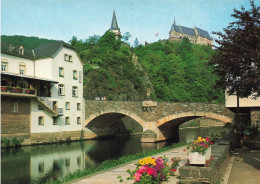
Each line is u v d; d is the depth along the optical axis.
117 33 121.69
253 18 14.91
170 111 42.81
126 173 12.34
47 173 21.91
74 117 46.97
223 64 15.95
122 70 77.06
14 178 20.17
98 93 63.91
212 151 11.00
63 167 24.28
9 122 35.44
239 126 22.61
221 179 10.10
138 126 67.44
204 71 105.44
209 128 82.81
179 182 7.51
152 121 44.16
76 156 30.20
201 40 170.88
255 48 14.23
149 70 95.06
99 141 46.56
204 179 7.38
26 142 37.78
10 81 37.06
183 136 55.88
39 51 46.00
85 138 48.62
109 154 31.56
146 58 107.19
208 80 103.44
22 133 37.31
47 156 30.14
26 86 38.91
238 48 14.84
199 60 118.25
